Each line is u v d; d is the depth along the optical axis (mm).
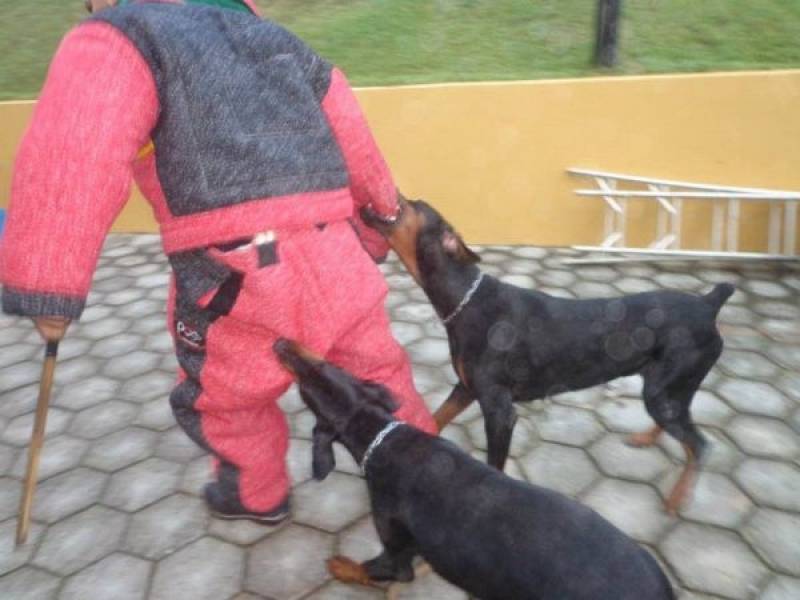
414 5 7004
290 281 1832
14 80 7109
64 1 8648
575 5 6617
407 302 4676
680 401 2697
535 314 2658
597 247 5242
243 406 2135
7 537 2756
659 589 1695
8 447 3354
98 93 1592
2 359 4273
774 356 3857
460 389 2928
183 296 1910
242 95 1730
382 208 2328
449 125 5441
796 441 3139
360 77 5914
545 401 3496
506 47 6148
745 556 2520
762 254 4895
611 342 2621
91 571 2572
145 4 1732
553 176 5367
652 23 6129
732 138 4934
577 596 1700
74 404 3695
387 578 2279
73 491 3006
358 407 2105
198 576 2518
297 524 2736
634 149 5148
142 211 6395
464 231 5688
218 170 1701
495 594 1876
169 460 3189
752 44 5656
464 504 1938
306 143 1830
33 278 1607
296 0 7582
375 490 2115
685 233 5203
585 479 2943
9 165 6500
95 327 4605
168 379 3908
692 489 2713
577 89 5105
